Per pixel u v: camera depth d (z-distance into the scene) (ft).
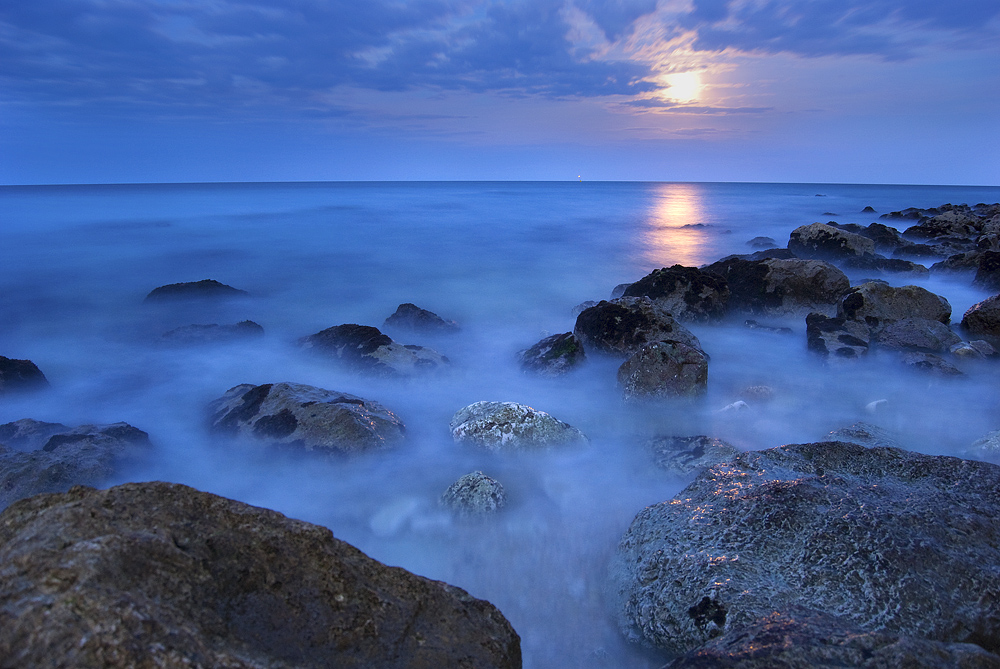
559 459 26.73
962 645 12.07
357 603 10.96
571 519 22.20
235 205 198.59
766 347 45.68
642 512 19.34
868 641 11.77
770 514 16.55
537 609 17.38
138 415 34.17
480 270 81.97
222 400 31.68
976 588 13.96
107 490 11.28
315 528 11.76
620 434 30.22
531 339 49.24
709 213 185.88
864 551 14.88
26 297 65.77
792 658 11.55
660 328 40.65
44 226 128.47
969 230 111.55
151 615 8.40
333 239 112.88
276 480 25.13
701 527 16.99
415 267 84.17
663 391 32.73
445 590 12.48
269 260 89.92
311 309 60.95
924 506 16.39
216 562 10.47
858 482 18.33
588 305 55.36
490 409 27.86
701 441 25.21
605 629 16.58
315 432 25.90
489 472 25.75
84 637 7.66
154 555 9.71
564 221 153.38
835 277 51.24
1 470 23.18
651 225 144.36
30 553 8.96
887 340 41.52
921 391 35.09
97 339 49.88
